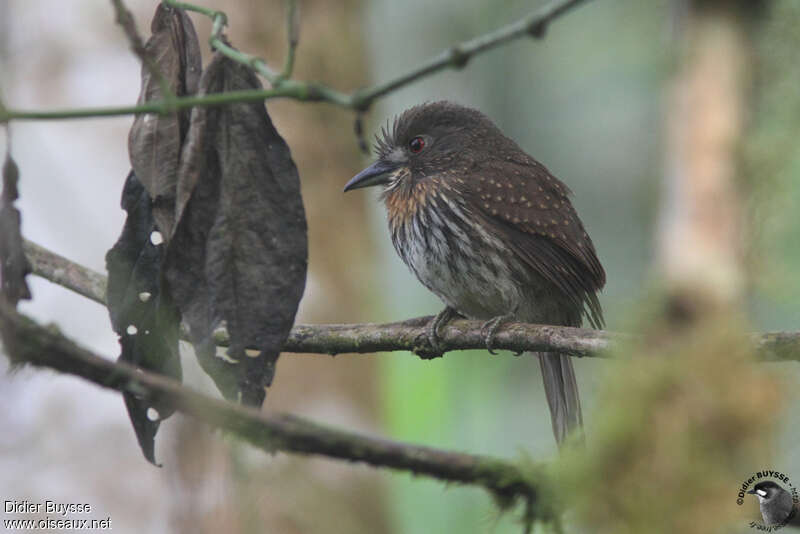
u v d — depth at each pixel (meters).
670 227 7.01
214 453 10.26
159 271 5.72
